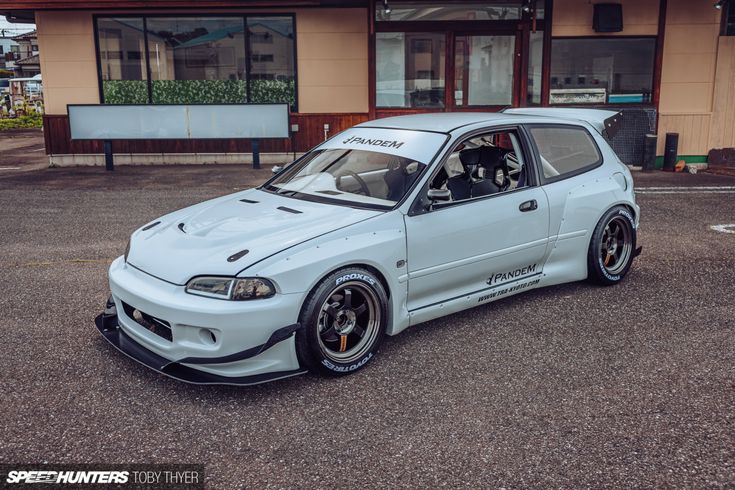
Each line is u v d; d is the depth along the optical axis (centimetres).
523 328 483
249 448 332
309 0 1270
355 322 415
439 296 468
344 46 1339
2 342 461
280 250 388
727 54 1291
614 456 322
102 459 323
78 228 805
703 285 576
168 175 1225
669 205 940
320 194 475
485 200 480
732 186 1103
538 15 1280
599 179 559
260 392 391
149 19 1332
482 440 337
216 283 376
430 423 354
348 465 317
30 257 678
